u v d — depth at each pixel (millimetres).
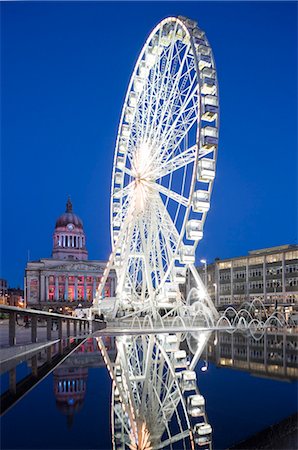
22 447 7371
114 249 60344
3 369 12750
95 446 7574
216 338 37719
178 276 50844
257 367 18266
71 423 8953
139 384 14227
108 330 51125
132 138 60438
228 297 123500
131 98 61719
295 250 104875
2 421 9031
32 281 187000
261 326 62625
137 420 9547
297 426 8898
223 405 11070
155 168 52656
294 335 41312
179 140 49656
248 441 8039
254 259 116188
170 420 9742
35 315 21156
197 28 48719
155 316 57375
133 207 55969
